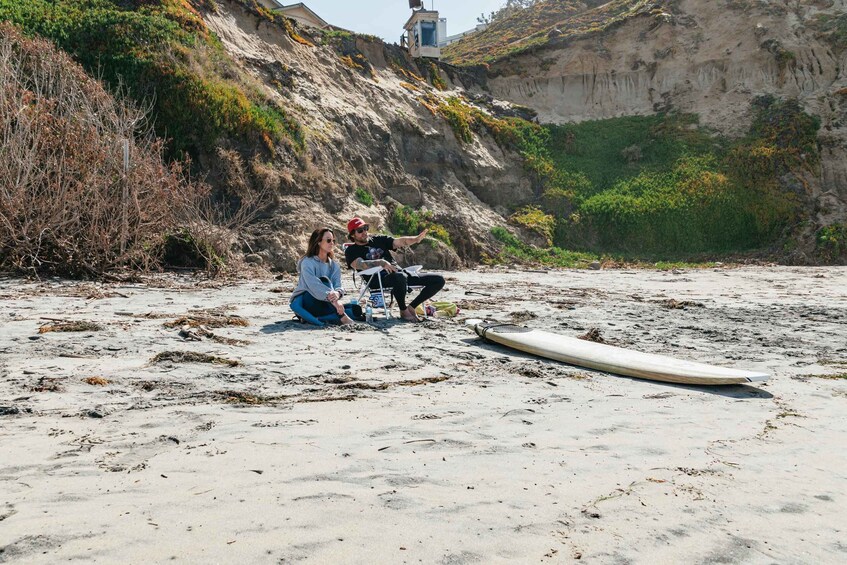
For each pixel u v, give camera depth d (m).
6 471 2.91
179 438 3.50
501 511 2.63
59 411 3.99
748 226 34.91
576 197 37.09
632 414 4.44
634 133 41.84
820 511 2.80
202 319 8.23
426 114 36.25
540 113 44.78
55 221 14.45
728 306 12.53
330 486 2.83
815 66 41.31
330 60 34.91
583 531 2.48
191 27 27.48
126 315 8.84
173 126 23.14
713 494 2.95
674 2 47.41
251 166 23.89
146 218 16.33
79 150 15.92
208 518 2.44
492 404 4.60
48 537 2.22
